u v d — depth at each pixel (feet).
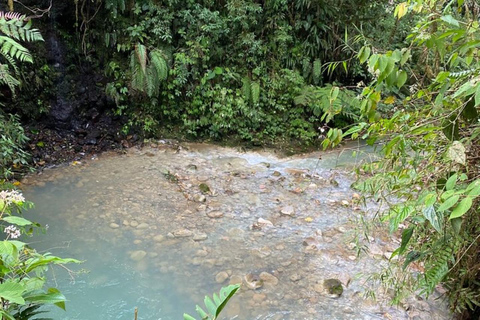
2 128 12.91
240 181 14.35
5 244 3.75
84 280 8.89
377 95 5.14
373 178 6.24
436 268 5.01
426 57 8.82
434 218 3.98
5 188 10.94
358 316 8.00
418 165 5.42
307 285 8.95
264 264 9.71
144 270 9.36
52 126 16.24
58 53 15.92
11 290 3.36
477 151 4.79
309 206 12.61
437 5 5.98
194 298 8.52
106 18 16.51
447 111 4.70
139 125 17.37
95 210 11.82
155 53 16.26
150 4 16.57
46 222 11.01
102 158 15.51
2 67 9.37
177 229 11.09
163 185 13.64
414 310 8.02
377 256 9.80
